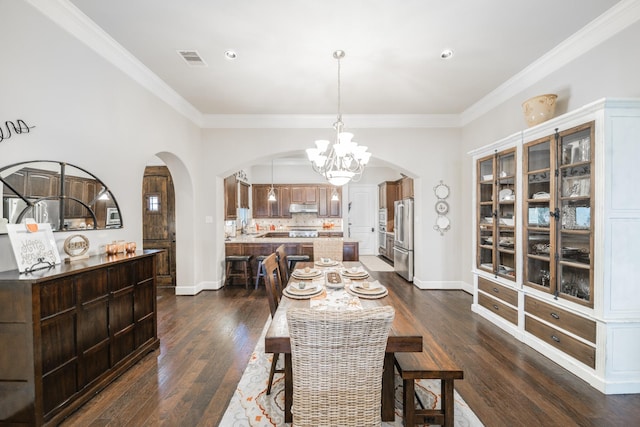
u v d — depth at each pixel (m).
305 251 5.20
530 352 2.63
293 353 1.25
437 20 2.33
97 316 2.04
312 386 1.27
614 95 2.29
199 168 4.62
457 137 4.71
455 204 4.75
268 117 4.61
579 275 2.29
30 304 1.58
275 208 8.46
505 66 3.09
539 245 2.67
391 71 3.18
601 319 2.03
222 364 2.46
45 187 2.03
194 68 3.10
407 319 1.68
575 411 1.86
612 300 2.02
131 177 2.96
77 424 1.76
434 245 4.76
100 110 2.54
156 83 3.33
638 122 2.01
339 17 2.29
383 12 2.23
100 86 2.53
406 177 5.71
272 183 8.55
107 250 2.44
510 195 3.08
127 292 2.35
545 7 2.18
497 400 1.97
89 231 2.40
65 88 2.19
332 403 1.28
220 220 4.93
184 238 4.48
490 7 2.18
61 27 2.14
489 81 3.44
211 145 4.68
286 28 2.43
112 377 2.17
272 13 2.24
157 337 2.74
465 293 4.55
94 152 2.47
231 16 2.27
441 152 4.72
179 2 2.11
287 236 8.12
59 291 1.75
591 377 2.12
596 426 1.74
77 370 1.87
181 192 4.43
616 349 2.03
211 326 3.27
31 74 1.93
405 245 5.47
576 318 2.25
